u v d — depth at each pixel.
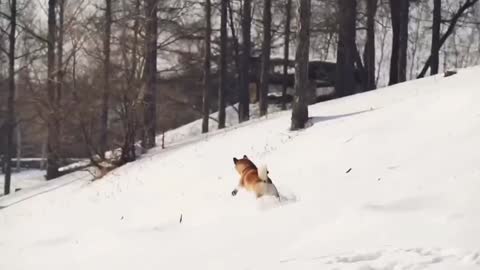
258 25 43.81
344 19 29.50
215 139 19.45
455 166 9.00
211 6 31.98
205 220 10.21
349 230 7.39
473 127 10.71
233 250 7.73
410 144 11.16
